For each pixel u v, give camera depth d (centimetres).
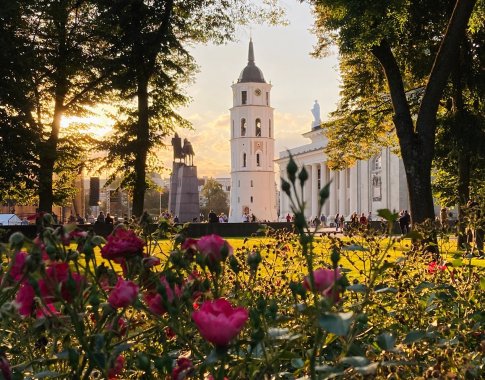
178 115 2658
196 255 215
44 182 2358
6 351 241
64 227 210
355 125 2592
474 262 845
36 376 204
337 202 9269
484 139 2262
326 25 1661
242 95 12062
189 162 5966
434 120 1600
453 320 374
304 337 216
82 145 2586
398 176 7431
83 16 2567
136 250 223
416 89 2506
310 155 9938
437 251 585
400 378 237
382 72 2434
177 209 6209
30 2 2309
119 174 2619
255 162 11950
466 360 246
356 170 8381
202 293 220
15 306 197
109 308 210
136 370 247
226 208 15250
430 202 1602
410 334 241
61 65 2558
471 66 2362
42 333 253
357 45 1605
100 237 223
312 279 180
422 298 433
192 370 193
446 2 2202
